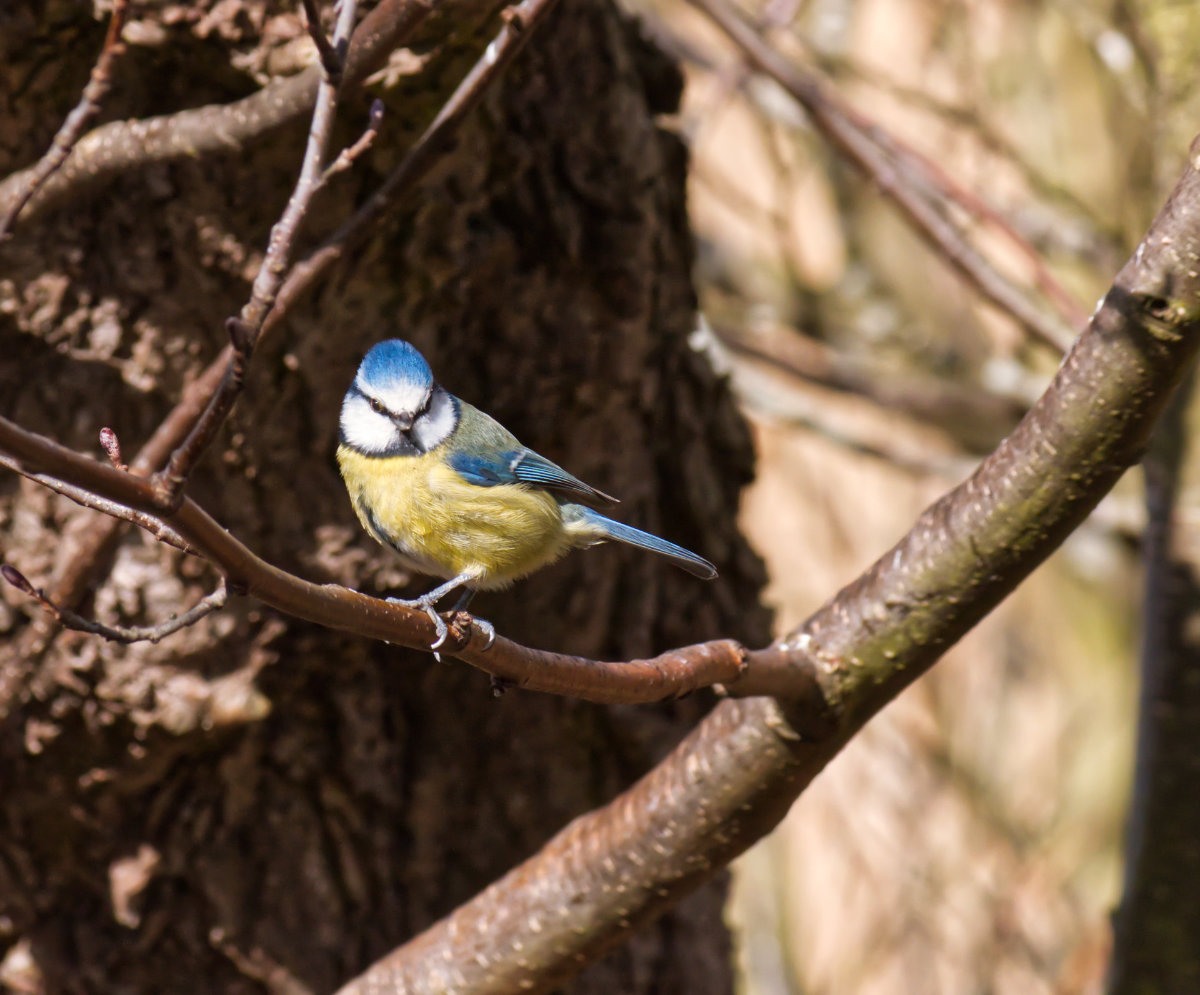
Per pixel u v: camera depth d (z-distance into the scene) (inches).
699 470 340.5
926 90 705.6
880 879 652.1
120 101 273.9
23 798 292.8
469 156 281.6
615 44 303.9
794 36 646.5
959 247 425.7
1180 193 211.8
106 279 280.4
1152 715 364.8
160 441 250.1
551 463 289.3
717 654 224.1
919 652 240.8
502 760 322.0
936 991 633.0
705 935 342.6
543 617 321.1
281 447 288.5
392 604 192.9
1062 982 518.6
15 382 283.0
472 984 269.3
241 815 302.5
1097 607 729.6
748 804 251.3
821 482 733.9
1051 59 693.3
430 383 277.6
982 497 234.1
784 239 673.6
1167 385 213.9
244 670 287.7
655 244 318.0
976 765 694.5
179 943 302.4
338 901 310.2
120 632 171.5
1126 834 378.3
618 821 263.9
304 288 240.2
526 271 302.7
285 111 242.8
